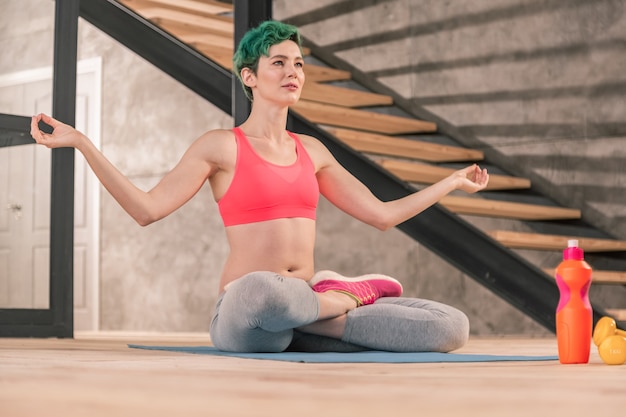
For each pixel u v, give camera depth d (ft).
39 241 16.34
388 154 19.70
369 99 21.48
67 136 9.29
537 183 20.12
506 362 7.98
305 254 10.06
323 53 24.57
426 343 9.37
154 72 26.48
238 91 15.99
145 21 18.61
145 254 26.27
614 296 18.66
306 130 17.17
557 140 19.80
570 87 19.63
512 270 16.79
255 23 16.34
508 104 20.75
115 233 26.96
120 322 26.68
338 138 17.12
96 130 27.66
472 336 20.33
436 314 9.50
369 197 10.80
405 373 6.14
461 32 21.74
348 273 22.90
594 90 19.22
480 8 21.39
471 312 21.44
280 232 9.88
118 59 27.37
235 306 8.83
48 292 16.31
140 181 26.63
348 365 7.21
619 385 5.13
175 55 18.88
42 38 16.51
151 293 26.08
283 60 10.14
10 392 4.39
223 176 10.07
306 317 8.85
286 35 10.22
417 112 22.53
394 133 21.72
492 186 19.80
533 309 16.75
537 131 20.17
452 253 16.76
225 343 9.29
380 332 9.37
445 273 21.81
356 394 4.35
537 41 20.29
